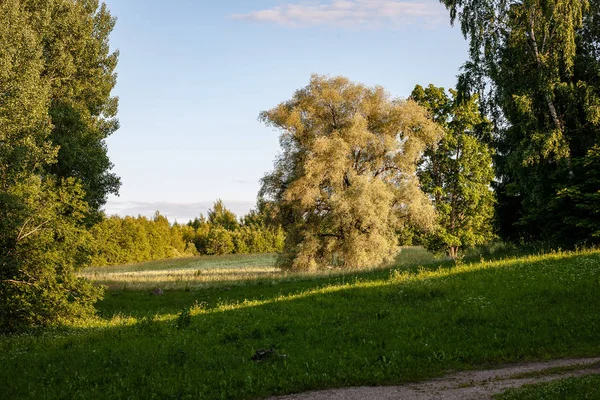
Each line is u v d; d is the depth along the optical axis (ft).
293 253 153.48
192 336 54.29
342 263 150.20
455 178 159.53
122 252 319.27
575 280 63.67
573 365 34.86
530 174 105.70
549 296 58.13
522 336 43.98
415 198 142.72
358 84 152.05
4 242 73.00
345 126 149.79
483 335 46.01
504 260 91.35
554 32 106.11
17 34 98.32
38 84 103.14
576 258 78.28
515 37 108.47
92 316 80.84
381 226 139.44
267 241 424.87
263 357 43.04
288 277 121.08
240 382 36.70
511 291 62.69
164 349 48.16
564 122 107.76
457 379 34.40
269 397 33.65
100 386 37.93
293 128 153.89
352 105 151.94
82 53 133.90
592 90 99.76
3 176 77.36
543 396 26.40
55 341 57.00
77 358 46.11
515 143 111.86
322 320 58.49
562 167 100.58
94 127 135.33
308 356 42.75
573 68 108.68
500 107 114.21
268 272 171.22
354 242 139.23
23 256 74.02
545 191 106.11
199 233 434.71
